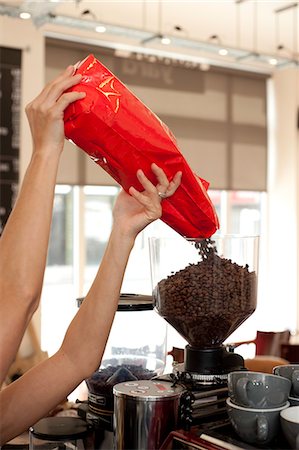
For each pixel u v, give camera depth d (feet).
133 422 3.40
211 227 3.80
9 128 14.75
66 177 16.58
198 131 19.16
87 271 18.22
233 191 20.36
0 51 14.61
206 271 3.66
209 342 3.78
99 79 3.38
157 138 3.43
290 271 20.44
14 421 3.84
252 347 7.51
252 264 3.79
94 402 4.01
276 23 17.13
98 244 18.39
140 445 3.38
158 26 17.34
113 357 4.21
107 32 12.15
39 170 3.29
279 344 7.07
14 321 3.10
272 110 20.85
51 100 3.31
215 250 3.68
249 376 3.39
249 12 16.12
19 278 3.16
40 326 15.14
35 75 15.12
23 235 3.19
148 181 3.49
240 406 3.26
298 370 3.54
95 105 3.32
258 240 3.86
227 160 19.83
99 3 15.29
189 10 15.96
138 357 4.24
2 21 14.62
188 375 3.80
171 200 3.67
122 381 3.95
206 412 3.59
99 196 18.26
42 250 3.22
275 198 20.86
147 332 4.26
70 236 17.93
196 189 3.61
